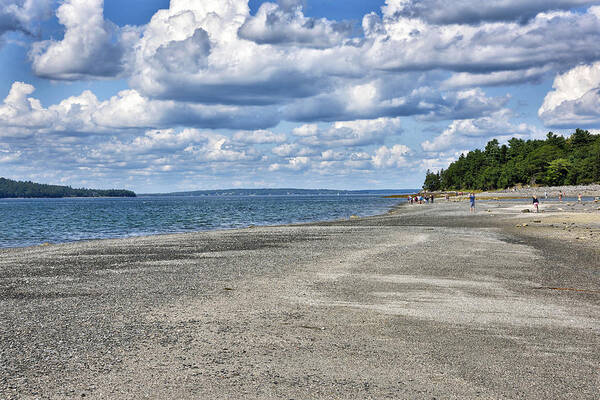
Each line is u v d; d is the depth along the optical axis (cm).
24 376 655
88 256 2167
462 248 2255
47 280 1490
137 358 727
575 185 18238
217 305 1097
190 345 793
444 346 788
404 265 1727
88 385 623
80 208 14638
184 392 600
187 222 6322
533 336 848
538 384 629
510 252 2094
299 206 13112
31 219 7850
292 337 838
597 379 647
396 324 926
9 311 1054
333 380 641
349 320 957
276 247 2423
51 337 843
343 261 1848
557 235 2867
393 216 5928
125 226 5675
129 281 1448
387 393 598
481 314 1009
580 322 946
